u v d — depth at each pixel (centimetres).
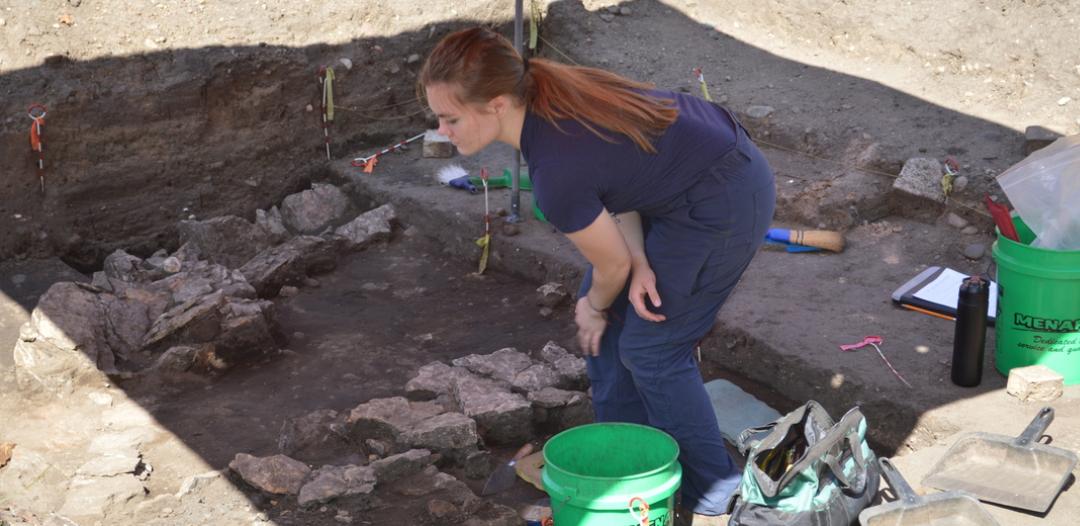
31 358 470
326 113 722
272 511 385
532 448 435
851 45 732
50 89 630
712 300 325
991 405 402
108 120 644
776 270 538
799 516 318
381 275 613
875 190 586
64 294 495
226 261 623
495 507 386
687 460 351
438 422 419
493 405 435
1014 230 411
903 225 579
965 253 541
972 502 327
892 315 484
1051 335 402
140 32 671
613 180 289
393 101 754
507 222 614
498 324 551
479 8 773
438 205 640
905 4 707
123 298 525
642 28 790
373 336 541
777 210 596
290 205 683
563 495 318
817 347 456
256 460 401
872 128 631
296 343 534
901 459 372
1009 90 650
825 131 638
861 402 427
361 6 737
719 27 792
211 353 497
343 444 436
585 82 283
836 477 329
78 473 405
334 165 721
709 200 302
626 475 347
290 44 711
